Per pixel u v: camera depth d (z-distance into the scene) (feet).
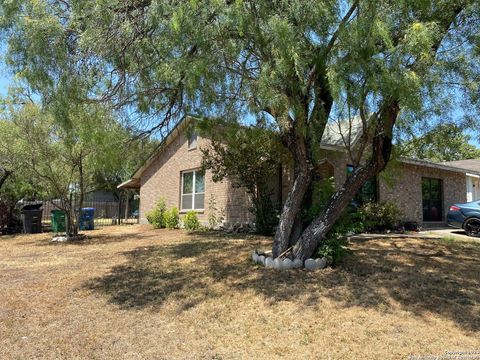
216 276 24.04
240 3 18.95
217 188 50.80
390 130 21.80
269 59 19.85
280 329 16.42
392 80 16.25
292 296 19.99
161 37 20.72
